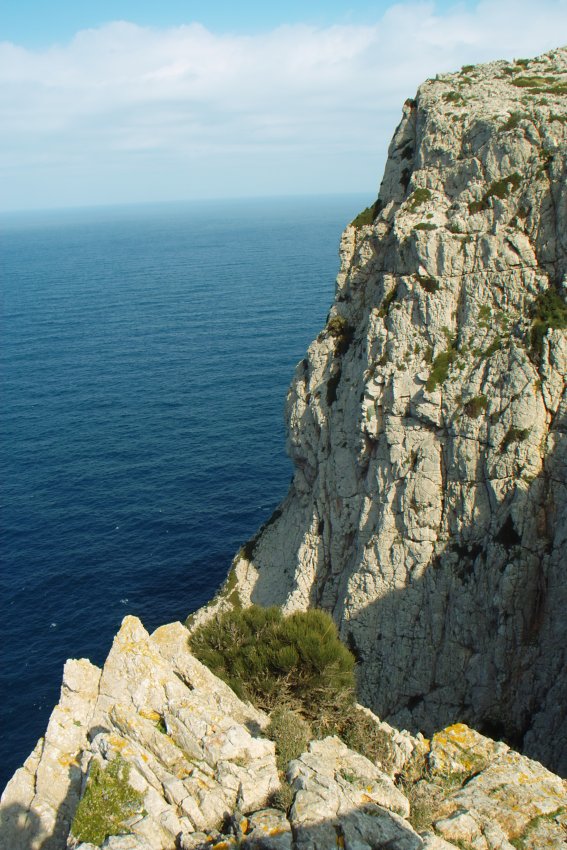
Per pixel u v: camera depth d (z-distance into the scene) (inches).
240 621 1021.2
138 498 3097.9
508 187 1477.6
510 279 1439.5
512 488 1350.9
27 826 705.0
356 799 596.4
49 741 738.8
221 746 633.6
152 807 585.3
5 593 2452.0
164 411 4200.3
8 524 2910.9
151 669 734.5
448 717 1405.0
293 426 1902.1
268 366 5019.7
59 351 5762.8
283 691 864.3
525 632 1320.1
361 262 1854.1
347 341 1857.8
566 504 1286.9
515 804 645.9
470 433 1401.3
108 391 4635.8
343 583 1672.0
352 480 1706.4
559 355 1337.4
